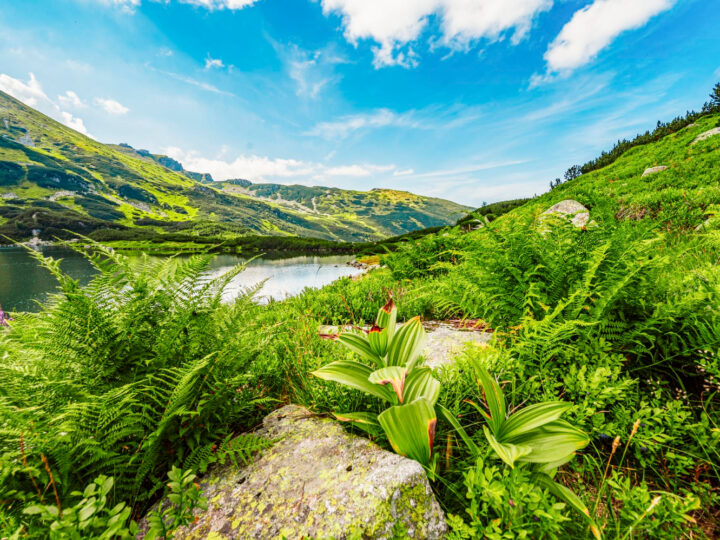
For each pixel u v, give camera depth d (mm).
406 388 1666
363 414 1708
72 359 1512
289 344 2623
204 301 1887
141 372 1633
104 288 1646
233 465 1634
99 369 1549
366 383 1679
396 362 1762
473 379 1854
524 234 2348
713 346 1580
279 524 1268
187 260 1865
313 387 2068
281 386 2408
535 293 2090
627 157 26641
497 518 1139
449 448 1467
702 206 5688
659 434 1331
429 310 4715
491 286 2375
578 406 1527
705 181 8672
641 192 10164
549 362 1890
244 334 2031
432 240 7750
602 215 2400
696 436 1344
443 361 2574
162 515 1015
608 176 18828
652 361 1856
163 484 1517
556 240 2412
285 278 17672
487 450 1342
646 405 1480
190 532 1313
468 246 2652
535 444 1288
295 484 1436
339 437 1701
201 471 1481
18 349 1601
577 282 2023
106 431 1334
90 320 1490
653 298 2051
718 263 2664
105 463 1294
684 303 1664
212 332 1857
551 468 1259
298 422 1915
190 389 1539
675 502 1016
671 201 6422
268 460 1621
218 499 1439
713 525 1178
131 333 1636
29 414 1253
